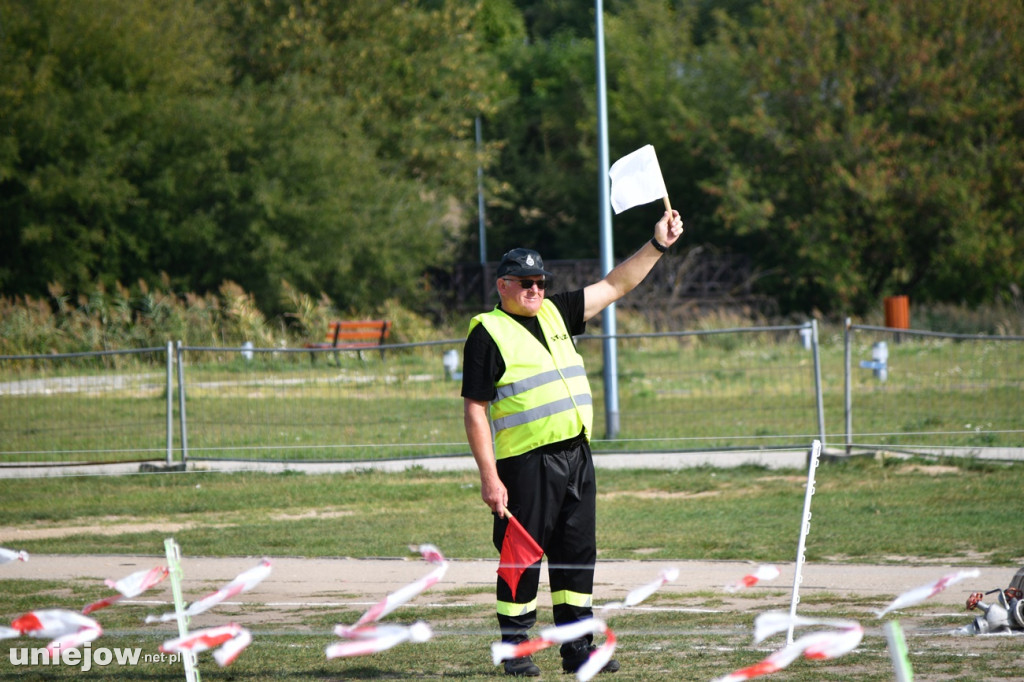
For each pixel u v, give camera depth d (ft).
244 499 140.15
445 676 64.23
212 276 381.60
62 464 161.79
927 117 414.82
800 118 430.20
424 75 499.10
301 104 406.62
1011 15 404.57
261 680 64.13
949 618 74.59
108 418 189.98
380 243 406.00
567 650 64.39
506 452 64.80
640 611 79.56
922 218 412.98
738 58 456.45
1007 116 406.00
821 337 336.90
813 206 432.66
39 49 366.63
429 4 606.55
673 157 478.59
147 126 374.84
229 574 98.68
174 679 64.95
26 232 349.82
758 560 98.78
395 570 99.30
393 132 483.51
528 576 63.82
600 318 373.40
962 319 364.99
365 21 486.79
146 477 157.69
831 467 150.10
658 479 145.89
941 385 216.74
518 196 566.36
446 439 177.06
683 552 103.04
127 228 372.38
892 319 326.65
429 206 436.35
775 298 446.19
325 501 138.00
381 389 211.61
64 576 97.86
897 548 101.65
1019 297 406.00
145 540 115.65
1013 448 151.23
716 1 630.33
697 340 318.45
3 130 352.49
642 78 491.72
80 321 319.88
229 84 453.58
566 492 64.90
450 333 380.17
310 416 194.08
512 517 63.36
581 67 571.69
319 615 81.15
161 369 200.34
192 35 409.49
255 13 469.57
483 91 538.06
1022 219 403.95
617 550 104.83
